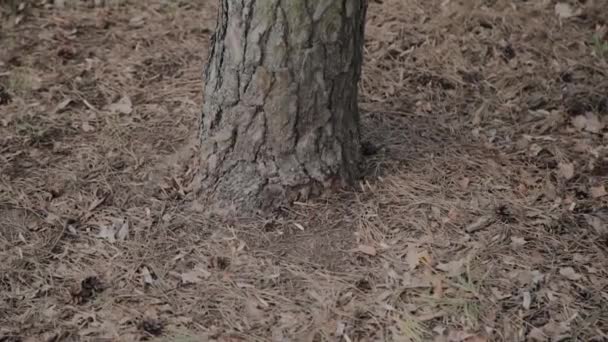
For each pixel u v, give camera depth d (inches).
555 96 178.5
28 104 173.9
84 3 209.8
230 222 142.8
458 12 203.5
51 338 123.7
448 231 142.5
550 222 145.2
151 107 173.6
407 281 132.9
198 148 149.9
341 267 135.9
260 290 132.2
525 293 130.8
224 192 144.3
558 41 196.1
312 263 136.6
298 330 125.6
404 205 147.1
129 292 131.8
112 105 173.6
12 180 154.2
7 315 127.9
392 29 199.3
